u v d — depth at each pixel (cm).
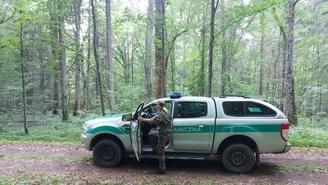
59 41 1426
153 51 2078
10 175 554
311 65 1755
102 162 628
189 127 585
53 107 1897
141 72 2623
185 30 1187
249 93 1716
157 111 588
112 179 535
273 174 580
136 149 568
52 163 659
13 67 1362
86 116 1562
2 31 1274
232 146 582
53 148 848
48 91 1720
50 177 541
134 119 603
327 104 1880
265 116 577
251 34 2030
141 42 2894
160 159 570
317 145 878
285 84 1295
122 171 595
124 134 619
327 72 1662
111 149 627
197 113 598
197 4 1341
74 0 1561
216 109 592
